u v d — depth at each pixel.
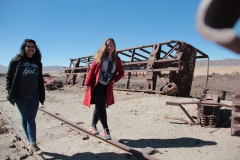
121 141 5.06
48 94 15.25
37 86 4.41
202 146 4.69
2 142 5.25
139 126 6.42
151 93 12.30
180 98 10.33
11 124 6.64
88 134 5.59
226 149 4.47
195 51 11.73
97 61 4.71
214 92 14.66
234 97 2.74
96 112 5.30
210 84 21.27
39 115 8.23
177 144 4.87
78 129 6.03
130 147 4.75
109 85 4.98
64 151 4.64
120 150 4.55
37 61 4.35
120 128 6.29
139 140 5.21
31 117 4.29
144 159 4.06
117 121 7.10
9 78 4.18
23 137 5.19
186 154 4.30
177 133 5.61
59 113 8.69
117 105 9.75
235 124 2.67
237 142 4.82
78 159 4.23
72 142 5.16
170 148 4.65
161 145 4.85
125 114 8.01
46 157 4.38
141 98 11.03
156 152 4.41
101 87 4.90
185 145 4.79
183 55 11.32
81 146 4.89
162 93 11.52
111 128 6.32
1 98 13.20
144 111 8.30
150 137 5.40
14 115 8.32
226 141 4.91
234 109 2.70
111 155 4.35
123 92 13.72
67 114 8.48
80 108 9.67
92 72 4.77
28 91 4.26
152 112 8.05
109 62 4.80
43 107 9.73
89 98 4.88
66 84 22.23
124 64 14.59
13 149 4.79
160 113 7.80
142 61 13.44
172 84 11.22
